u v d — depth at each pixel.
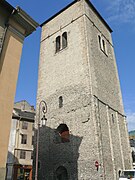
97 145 16.80
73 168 17.58
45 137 21.36
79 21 25.61
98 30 27.94
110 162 17.89
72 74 22.44
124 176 17.77
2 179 7.29
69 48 24.69
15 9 10.11
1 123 7.95
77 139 18.48
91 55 22.53
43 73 26.27
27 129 33.88
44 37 29.88
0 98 8.26
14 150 30.73
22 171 30.56
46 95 24.06
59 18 29.16
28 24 10.76
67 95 21.66
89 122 18.27
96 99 19.66
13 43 9.80
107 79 24.44
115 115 22.88
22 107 41.94
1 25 9.62
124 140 22.66
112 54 29.94
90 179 16.08
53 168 19.09
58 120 21.03
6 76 8.84
